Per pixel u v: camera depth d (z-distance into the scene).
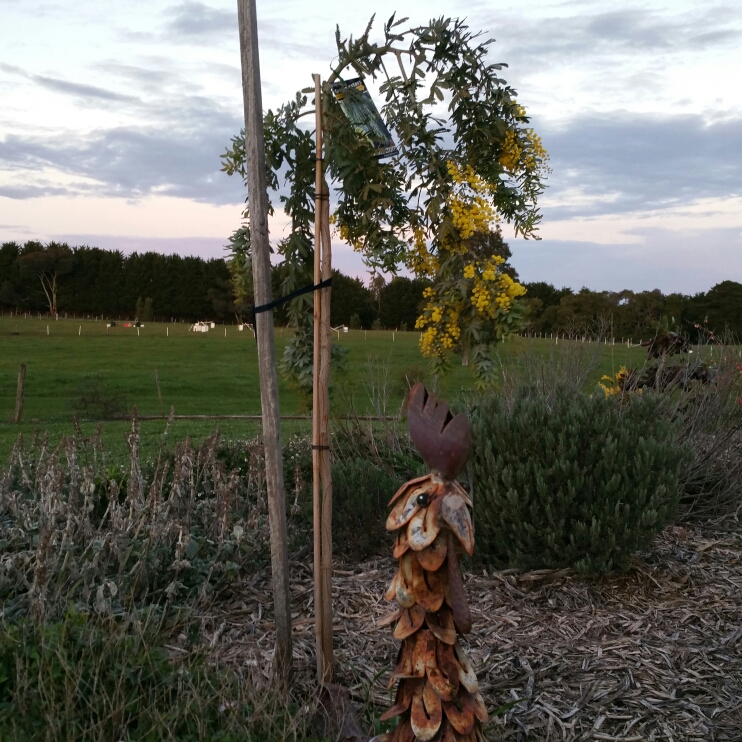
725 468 6.33
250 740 2.62
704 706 3.31
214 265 76.94
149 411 22.39
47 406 22.94
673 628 4.10
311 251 3.44
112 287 77.50
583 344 7.43
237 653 3.68
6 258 78.62
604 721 3.19
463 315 3.77
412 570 2.19
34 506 5.09
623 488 4.66
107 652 2.95
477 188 3.55
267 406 3.18
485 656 3.77
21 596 3.84
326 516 3.27
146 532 4.66
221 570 4.50
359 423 6.84
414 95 3.33
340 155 3.19
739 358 7.41
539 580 4.68
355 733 2.84
